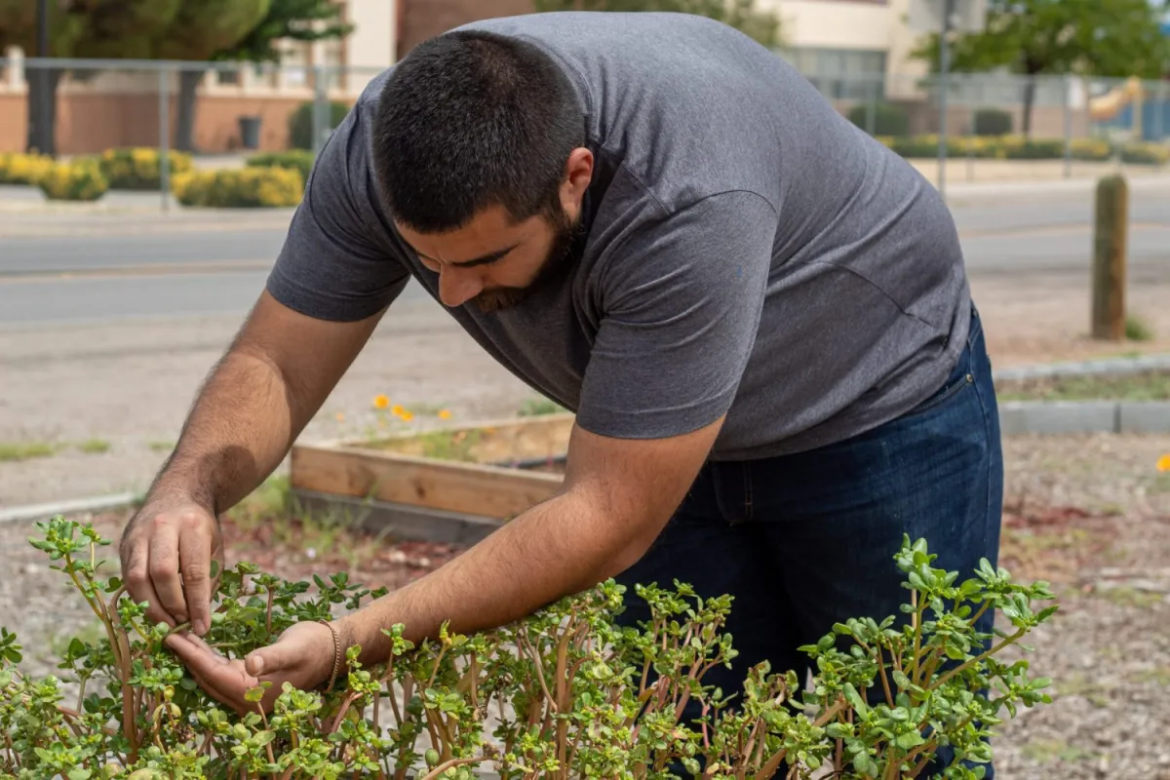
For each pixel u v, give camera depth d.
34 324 11.57
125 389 9.23
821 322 2.56
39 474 7.06
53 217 18.58
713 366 2.13
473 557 2.11
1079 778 3.96
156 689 1.93
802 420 2.64
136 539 2.17
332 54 32.25
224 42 28.05
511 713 3.90
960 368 2.81
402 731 2.10
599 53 2.20
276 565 5.57
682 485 2.18
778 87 2.42
